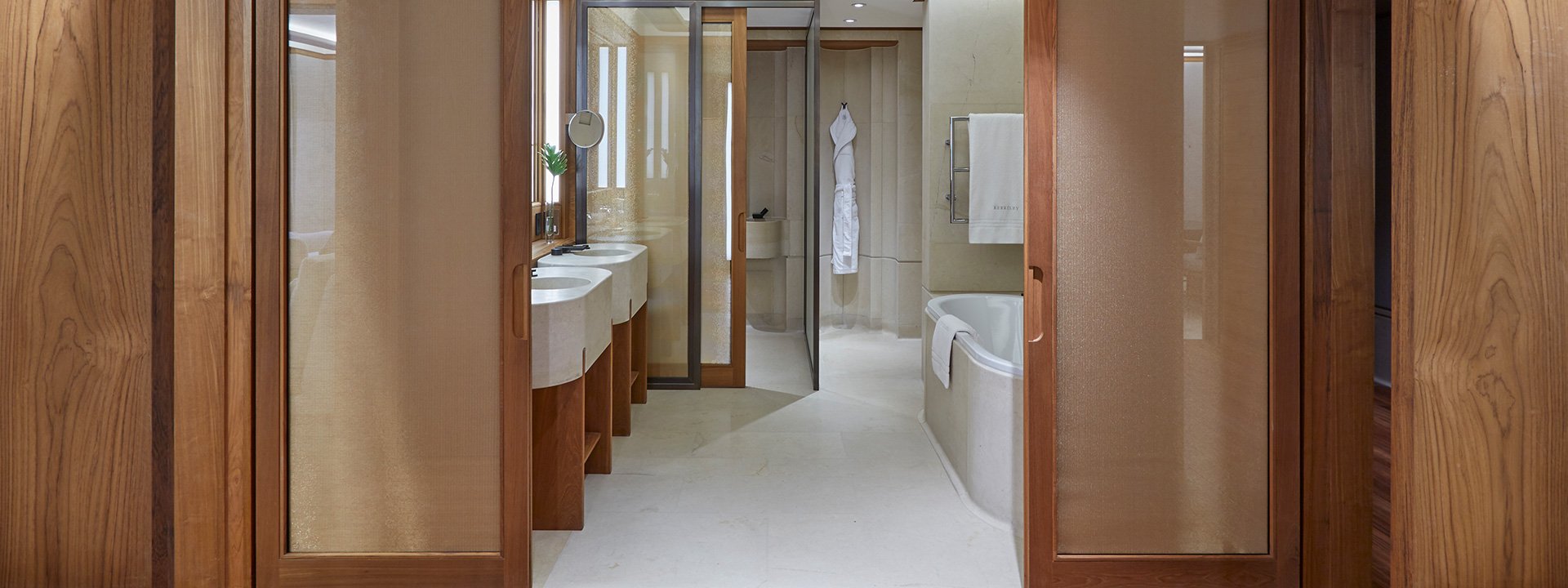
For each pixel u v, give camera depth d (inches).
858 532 115.0
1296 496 94.8
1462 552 78.3
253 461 94.0
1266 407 95.3
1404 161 77.4
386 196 93.4
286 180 92.5
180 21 88.9
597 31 189.5
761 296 277.1
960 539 112.9
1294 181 92.3
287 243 93.2
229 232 91.0
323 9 92.0
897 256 264.8
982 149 203.0
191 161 89.7
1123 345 95.2
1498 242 76.0
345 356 94.7
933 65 209.3
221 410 91.7
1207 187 93.7
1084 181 94.0
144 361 85.4
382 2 92.4
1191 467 96.0
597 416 139.0
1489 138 75.5
